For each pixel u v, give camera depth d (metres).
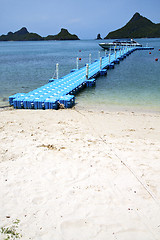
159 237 4.15
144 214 4.71
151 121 12.09
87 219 4.51
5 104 16.02
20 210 4.68
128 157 7.20
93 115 12.95
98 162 6.77
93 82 23.11
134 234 4.20
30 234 4.07
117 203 5.02
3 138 8.22
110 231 4.25
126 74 32.03
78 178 5.91
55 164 6.55
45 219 4.46
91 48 113.81
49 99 14.53
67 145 7.90
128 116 13.09
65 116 12.37
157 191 5.45
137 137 9.35
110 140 8.78
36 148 7.45
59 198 5.11
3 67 40.47
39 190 5.36
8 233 4.04
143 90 21.52
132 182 5.81
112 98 18.38
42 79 27.97
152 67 39.34
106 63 40.72
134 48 84.81
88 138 8.84
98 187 5.56
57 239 4.01
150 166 6.63
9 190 5.30
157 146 8.27
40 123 10.68
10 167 6.26
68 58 59.31
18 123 10.45
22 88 22.47
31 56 67.81
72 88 18.66
